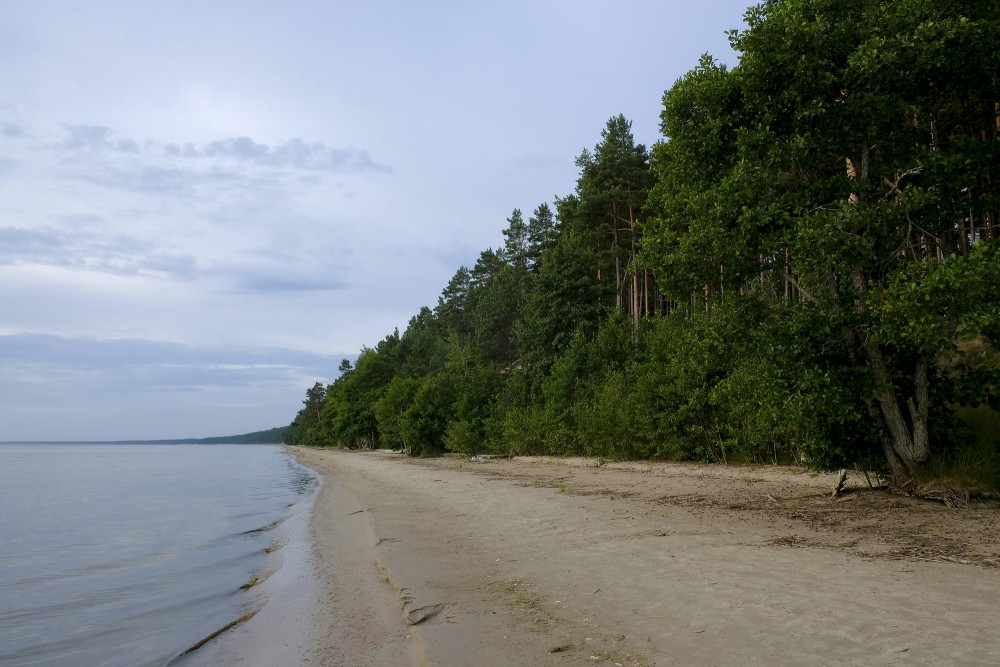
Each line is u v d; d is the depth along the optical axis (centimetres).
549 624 578
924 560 698
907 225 1163
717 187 1203
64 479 4231
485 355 5634
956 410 1363
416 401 4925
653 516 1152
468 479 2306
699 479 1802
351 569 953
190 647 648
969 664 405
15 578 1111
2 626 797
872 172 1223
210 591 933
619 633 534
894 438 1182
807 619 513
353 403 7756
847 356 1201
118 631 744
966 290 929
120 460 8719
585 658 484
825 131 1175
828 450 1208
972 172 1130
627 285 4362
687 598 605
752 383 1238
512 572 805
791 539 859
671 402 2230
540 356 3847
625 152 3778
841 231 1080
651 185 3812
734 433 1983
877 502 1141
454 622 607
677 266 1283
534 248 6078
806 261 1102
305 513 1820
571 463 2783
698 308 1661
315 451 9644
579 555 852
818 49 1155
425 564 895
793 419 1155
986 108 1255
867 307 1101
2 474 4931
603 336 3212
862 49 1088
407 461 4347
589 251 3869
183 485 3506
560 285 3806
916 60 1083
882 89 1160
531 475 2350
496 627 582
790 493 1370
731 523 1030
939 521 955
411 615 650
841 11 1155
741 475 1773
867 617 505
